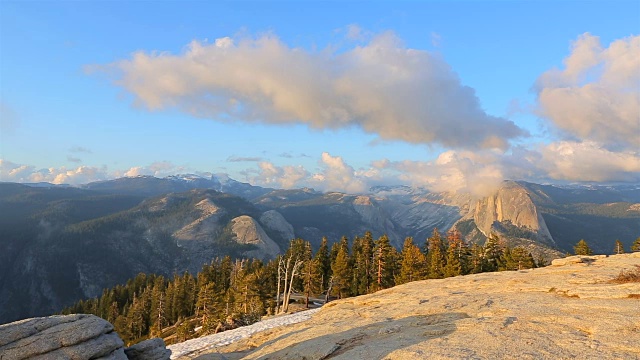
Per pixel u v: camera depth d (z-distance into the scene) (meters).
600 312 15.34
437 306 20.78
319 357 15.70
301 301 72.00
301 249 88.12
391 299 26.81
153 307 93.00
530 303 18.47
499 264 69.81
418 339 14.99
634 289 17.23
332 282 68.56
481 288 25.28
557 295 20.00
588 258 32.03
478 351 12.39
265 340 23.38
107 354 14.23
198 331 59.28
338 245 84.88
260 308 60.56
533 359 11.28
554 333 13.68
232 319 49.28
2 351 12.56
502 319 16.14
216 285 91.56
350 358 14.04
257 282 68.31
